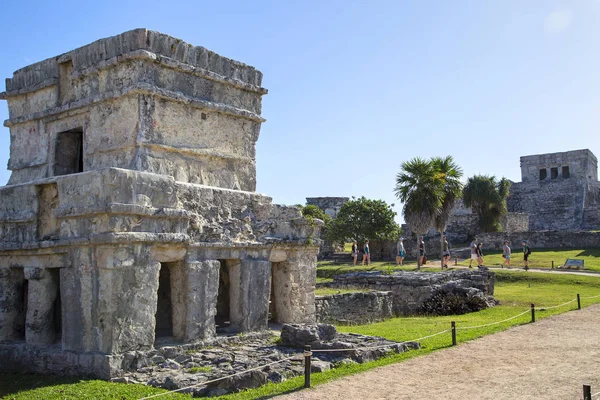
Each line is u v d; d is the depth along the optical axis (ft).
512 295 74.02
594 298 68.28
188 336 36.70
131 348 33.22
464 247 136.46
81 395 27.73
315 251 48.16
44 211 37.86
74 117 42.73
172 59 40.22
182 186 38.34
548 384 30.30
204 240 38.88
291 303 45.85
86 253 33.73
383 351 37.35
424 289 66.03
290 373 31.71
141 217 34.47
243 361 33.30
